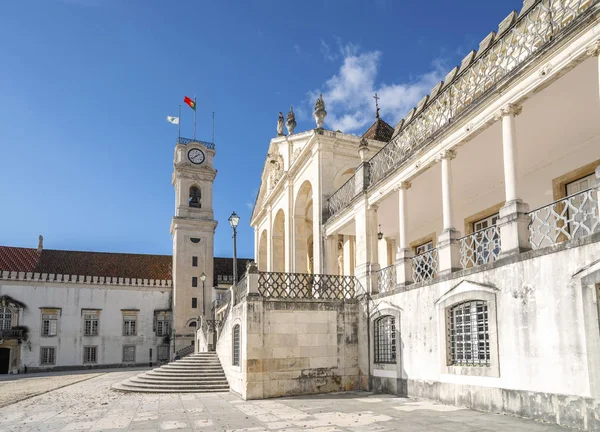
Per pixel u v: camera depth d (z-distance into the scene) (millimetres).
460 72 12578
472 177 14734
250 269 15008
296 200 24250
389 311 14023
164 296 49750
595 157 12031
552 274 8430
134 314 48125
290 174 24594
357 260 16984
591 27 8180
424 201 16844
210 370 19312
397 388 13344
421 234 19250
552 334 8344
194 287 49219
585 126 11570
